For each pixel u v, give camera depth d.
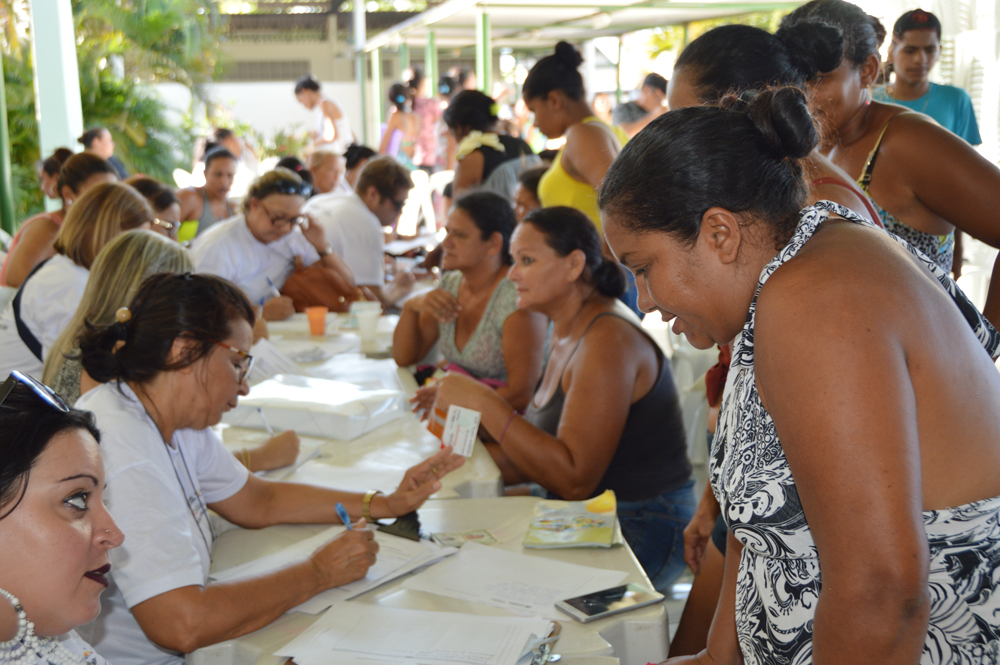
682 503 2.23
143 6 9.98
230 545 1.67
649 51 10.02
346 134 9.97
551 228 2.21
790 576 0.94
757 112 0.88
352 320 3.74
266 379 2.65
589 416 2.04
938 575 0.85
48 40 5.63
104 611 1.41
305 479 1.95
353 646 1.24
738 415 0.92
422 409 2.47
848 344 0.76
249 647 1.29
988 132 4.00
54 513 0.88
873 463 0.74
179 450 1.56
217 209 6.01
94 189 2.89
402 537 1.63
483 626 1.27
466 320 2.98
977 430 0.83
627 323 2.17
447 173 8.72
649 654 1.32
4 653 0.87
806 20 1.57
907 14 3.47
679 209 0.87
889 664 0.76
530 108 3.51
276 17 16.28
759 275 0.88
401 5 17.19
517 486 2.49
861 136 1.74
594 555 1.55
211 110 11.14
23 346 2.87
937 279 0.92
